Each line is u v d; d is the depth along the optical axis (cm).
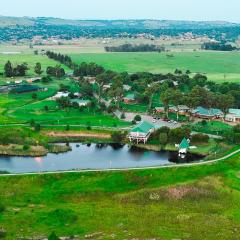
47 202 16888
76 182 18462
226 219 15625
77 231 14550
